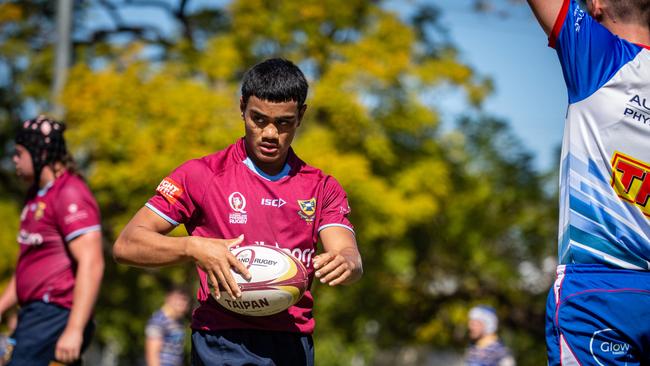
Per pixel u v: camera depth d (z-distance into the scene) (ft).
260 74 17.75
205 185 18.56
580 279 16.81
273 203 18.58
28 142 26.18
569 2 16.78
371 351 89.10
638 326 16.43
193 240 17.08
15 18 82.23
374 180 74.74
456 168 89.30
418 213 76.64
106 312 79.30
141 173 69.51
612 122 16.53
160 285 79.51
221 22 87.97
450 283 97.60
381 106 80.59
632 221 16.51
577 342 16.69
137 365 96.48
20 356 25.82
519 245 99.19
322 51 81.10
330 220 19.10
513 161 95.86
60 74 71.05
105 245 75.66
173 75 77.56
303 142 74.43
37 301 26.02
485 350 45.91
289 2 80.33
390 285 87.40
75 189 26.22
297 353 18.94
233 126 72.54
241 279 17.46
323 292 81.82
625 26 17.40
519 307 95.35
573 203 16.92
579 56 16.70
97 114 71.92
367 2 83.71
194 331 19.01
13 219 76.07
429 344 94.89
